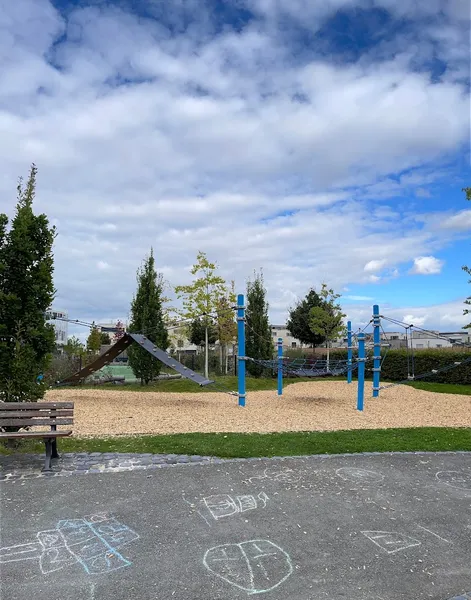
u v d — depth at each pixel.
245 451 7.09
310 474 6.00
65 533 4.16
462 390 17.81
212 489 5.36
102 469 6.11
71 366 20.16
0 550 3.84
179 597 3.17
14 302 7.12
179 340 29.11
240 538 4.09
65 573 3.48
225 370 24.98
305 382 21.42
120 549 3.87
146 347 12.49
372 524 4.43
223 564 3.62
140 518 4.50
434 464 6.61
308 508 4.82
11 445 7.16
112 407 12.30
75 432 8.61
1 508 4.72
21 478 5.70
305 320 34.25
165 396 15.27
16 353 7.11
